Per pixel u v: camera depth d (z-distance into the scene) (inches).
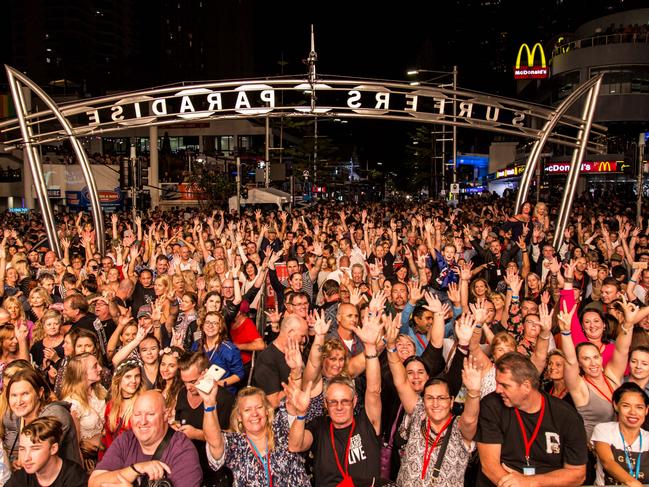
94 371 216.8
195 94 551.2
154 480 160.6
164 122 563.8
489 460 166.1
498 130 562.3
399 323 198.8
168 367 222.5
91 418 211.6
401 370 197.0
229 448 176.4
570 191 563.5
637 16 2082.9
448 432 174.1
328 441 180.7
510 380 163.0
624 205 983.6
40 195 562.9
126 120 559.8
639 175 672.4
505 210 921.5
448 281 398.9
